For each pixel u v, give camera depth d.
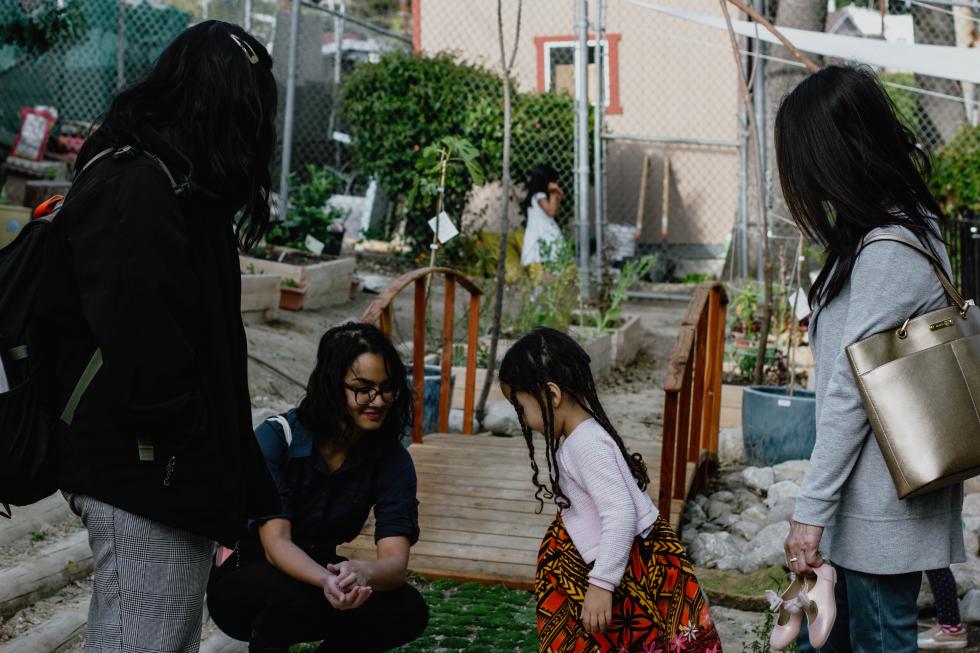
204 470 2.29
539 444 6.32
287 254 11.17
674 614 2.93
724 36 15.30
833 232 2.63
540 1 15.60
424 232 13.43
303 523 3.13
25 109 13.79
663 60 15.52
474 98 13.33
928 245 2.56
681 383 4.39
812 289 2.74
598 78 11.62
